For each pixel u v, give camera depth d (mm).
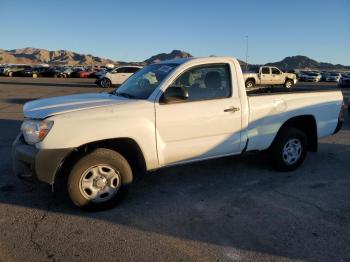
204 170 5902
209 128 4898
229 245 3645
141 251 3514
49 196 4785
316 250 3576
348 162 6559
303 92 5859
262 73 27688
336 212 4430
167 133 4625
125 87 5246
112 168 4375
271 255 3480
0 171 5742
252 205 4594
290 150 5836
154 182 5367
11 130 9297
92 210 4336
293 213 4383
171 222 4113
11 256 3385
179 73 4707
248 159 6496
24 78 44562
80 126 4113
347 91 26875
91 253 3465
